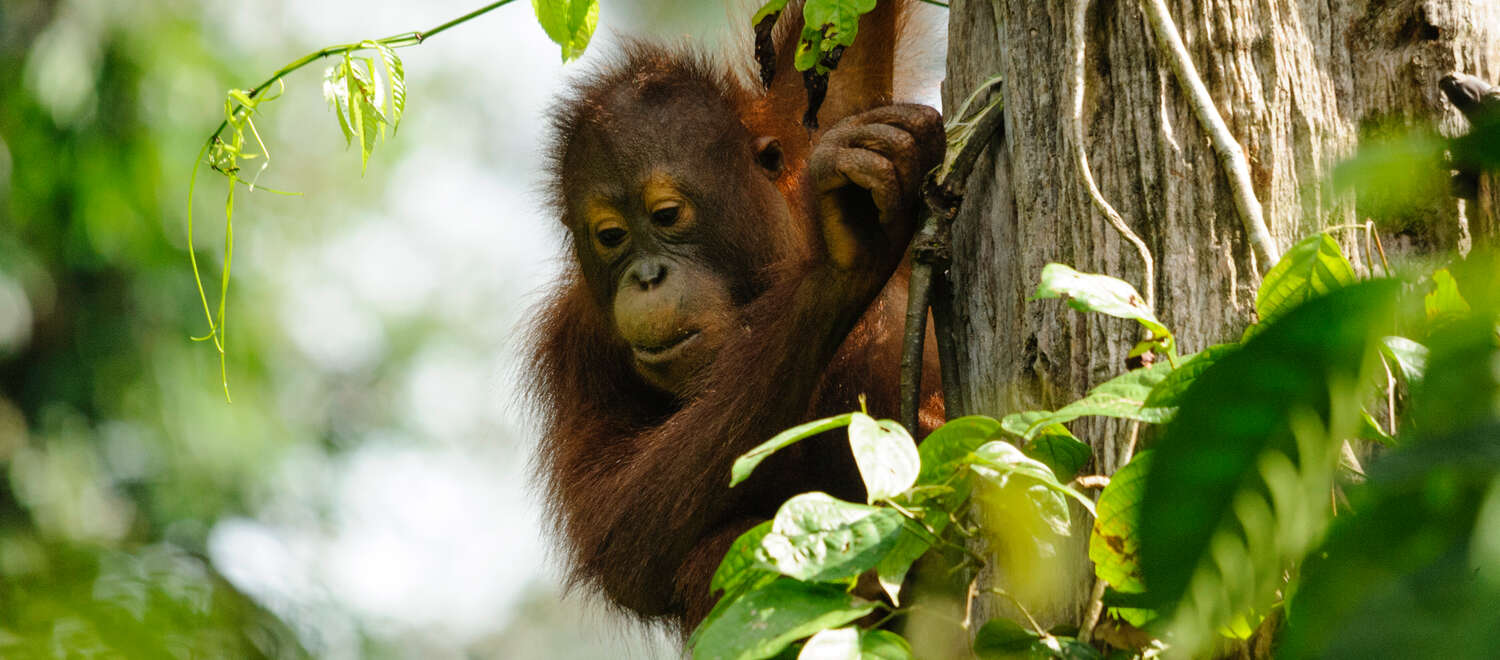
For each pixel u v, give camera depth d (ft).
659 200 21.79
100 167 50.90
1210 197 13.91
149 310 52.70
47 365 52.11
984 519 13.29
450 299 81.56
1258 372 5.61
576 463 23.59
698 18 87.40
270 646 29.55
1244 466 5.83
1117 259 14.34
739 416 18.54
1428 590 5.02
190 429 52.24
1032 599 13.48
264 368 56.18
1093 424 14.30
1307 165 13.88
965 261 16.93
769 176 23.02
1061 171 15.12
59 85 50.14
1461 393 5.62
